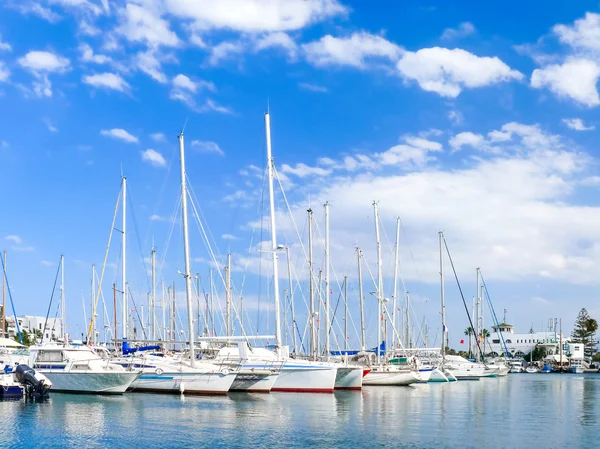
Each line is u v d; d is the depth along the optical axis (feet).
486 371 391.04
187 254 192.44
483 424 145.89
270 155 212.02
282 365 196.95
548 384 324.39
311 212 248.52
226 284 287.89
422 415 159.02
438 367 325.42
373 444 119.14
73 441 119.44
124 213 238.07
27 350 236.43
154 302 281.13
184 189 194.80
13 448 114.11
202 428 132.87
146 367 188.96
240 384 196.44
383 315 287.28
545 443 122.31
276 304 203.72
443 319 334.85
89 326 263.90
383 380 256.32
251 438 123.44
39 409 155.22
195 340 199.41
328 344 235.81
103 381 180.65
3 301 302.25
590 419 157.79
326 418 148.56
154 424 136.77
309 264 246.88
